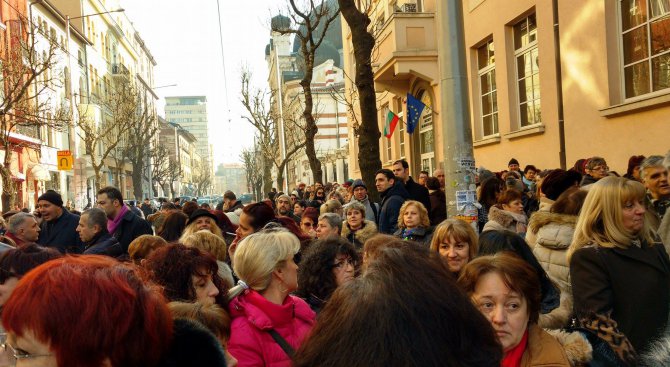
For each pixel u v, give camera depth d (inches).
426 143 730.8
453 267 150.5
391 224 278.5
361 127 333.1
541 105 454.3
